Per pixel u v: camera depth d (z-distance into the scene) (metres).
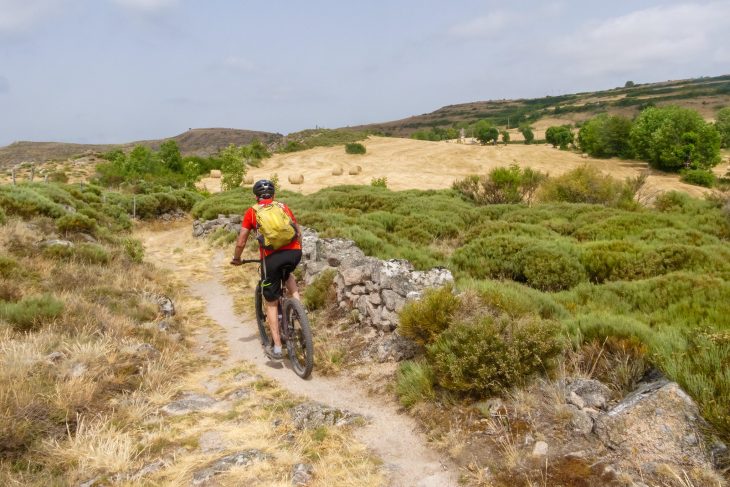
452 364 4.13
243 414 4.37
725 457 2.82
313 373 5.36
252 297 9.75
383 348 5.45
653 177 74.88
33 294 7.17
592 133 99.75
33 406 3.94
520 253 11.15
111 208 24.64
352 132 137.12
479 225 17.33
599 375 4.18
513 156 86.69
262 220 4.95
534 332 4.22
